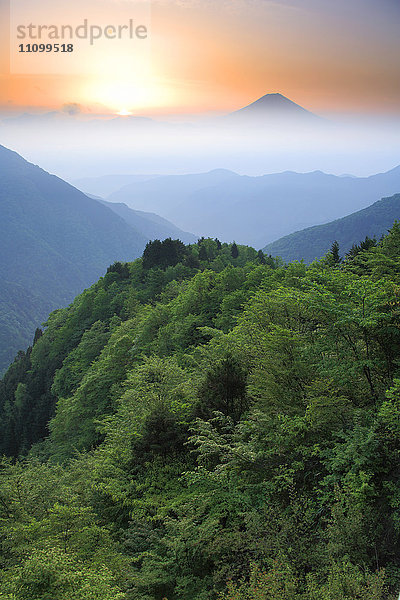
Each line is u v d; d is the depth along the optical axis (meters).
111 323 69.00
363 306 15.48
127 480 19.17
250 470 14.81
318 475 14.04
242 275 57.44
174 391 22.78
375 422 12.91
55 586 10.52
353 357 16.03
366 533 11.23
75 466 22.14
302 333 19.91
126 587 13.29
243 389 19.19
